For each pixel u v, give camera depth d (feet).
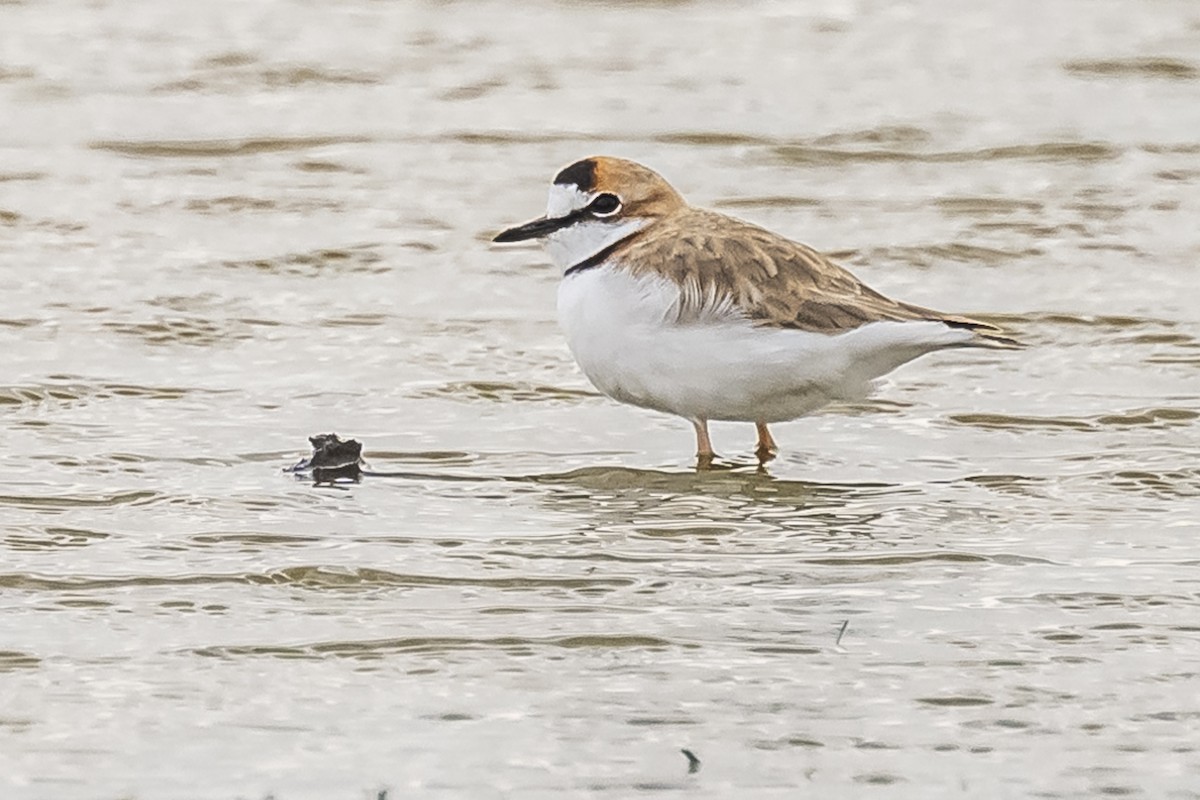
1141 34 82.12
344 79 76.38
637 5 87.51
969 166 66.59
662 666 31.53
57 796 27.40
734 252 41.11
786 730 29.27
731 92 75.05
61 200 62.28
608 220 43.55
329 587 34.91
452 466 42.27
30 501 39.14
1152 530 38.01
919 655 31.86
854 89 75.41
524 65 78.43
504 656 31.94
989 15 85.61
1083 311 53.06
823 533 38.04
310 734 29.22
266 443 43.37
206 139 69.10
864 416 45.96
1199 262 57.00
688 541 37.60
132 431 43.91
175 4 86.43
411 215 61.46
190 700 30.35
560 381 48.16
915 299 54.44
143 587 34.78
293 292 54.65
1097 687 30.60
